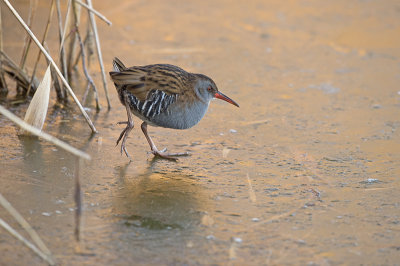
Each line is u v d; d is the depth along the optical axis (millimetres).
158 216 7809
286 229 7625
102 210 7848
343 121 11594
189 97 9867
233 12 18469
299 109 12156
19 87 12062
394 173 9445
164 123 9898
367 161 9875
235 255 6953
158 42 15617
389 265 6875
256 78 13750
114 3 18531
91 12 11242
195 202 8289
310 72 14234
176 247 7066
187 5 18953
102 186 8562
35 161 9102
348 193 8734
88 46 13883
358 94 13016
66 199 8031
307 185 8977
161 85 9539
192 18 17734
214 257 6895
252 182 9031
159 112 9688
